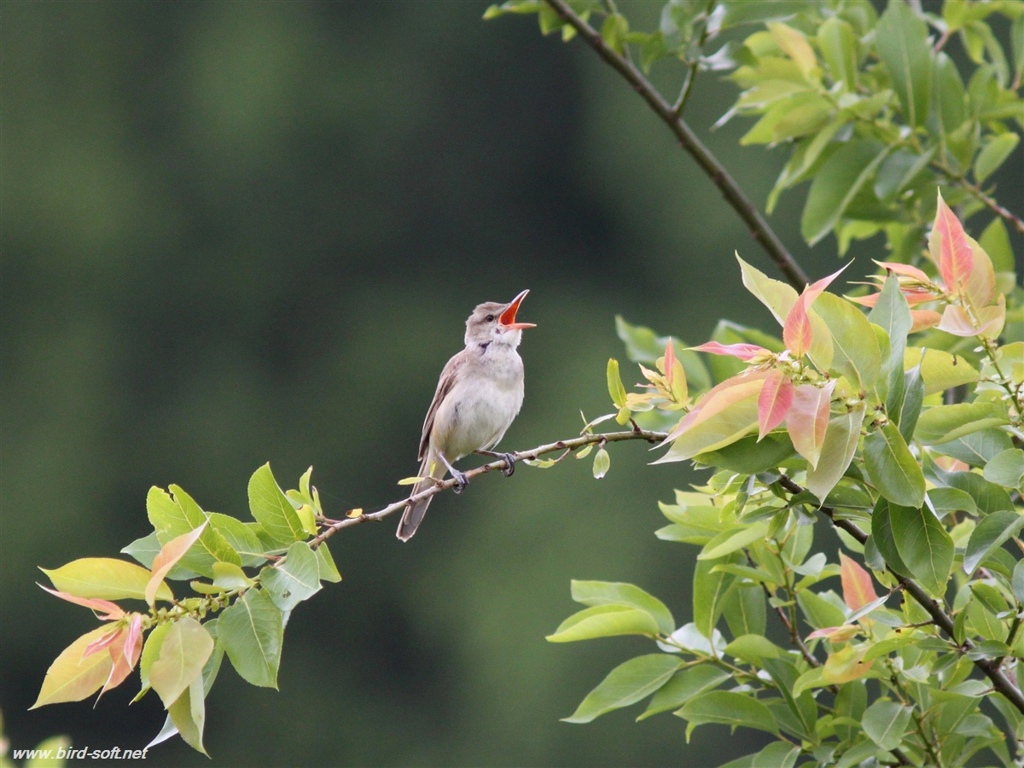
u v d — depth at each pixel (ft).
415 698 58.39
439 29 73.15
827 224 19.51
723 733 53.01
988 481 12.25
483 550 59.36
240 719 58.95
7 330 68.64
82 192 70.79
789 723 14.21
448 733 57.16
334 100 73.05
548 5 20.22
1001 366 12.10
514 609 57.57
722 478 13.28
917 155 19.31
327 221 71.82
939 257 12.14
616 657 56.44
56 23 73.87
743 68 20.84
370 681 59.67
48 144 71.87
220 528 12.10
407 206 71.92
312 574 11.69
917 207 20.24
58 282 70.08
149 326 68.59
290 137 72.49
